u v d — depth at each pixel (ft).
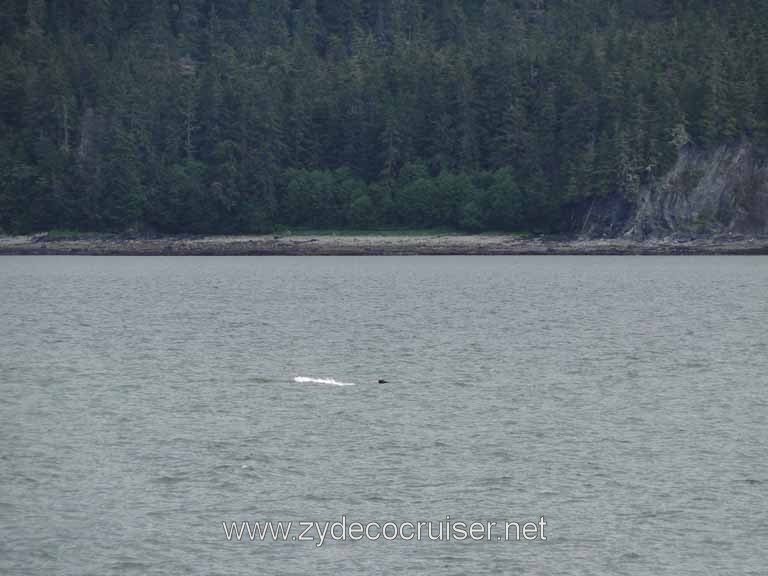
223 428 546.67
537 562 381.40
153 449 506.07
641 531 405.80
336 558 385.09
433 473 469.57
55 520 414.82
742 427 549.13
